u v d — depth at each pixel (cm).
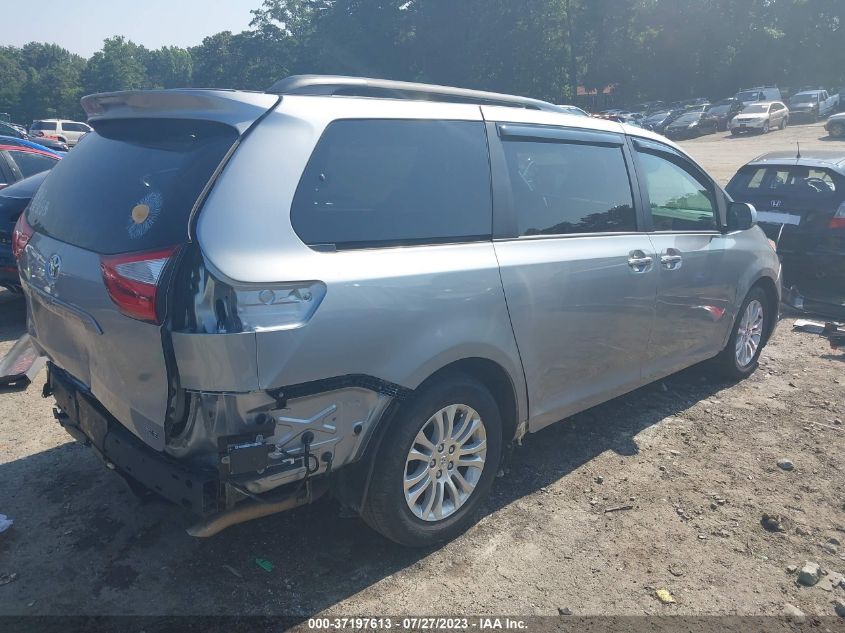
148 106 296
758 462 420
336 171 281
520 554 325
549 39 4934
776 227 819
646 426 466
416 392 302
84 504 355
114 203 279
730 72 6206
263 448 251
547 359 362
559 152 382
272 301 249
